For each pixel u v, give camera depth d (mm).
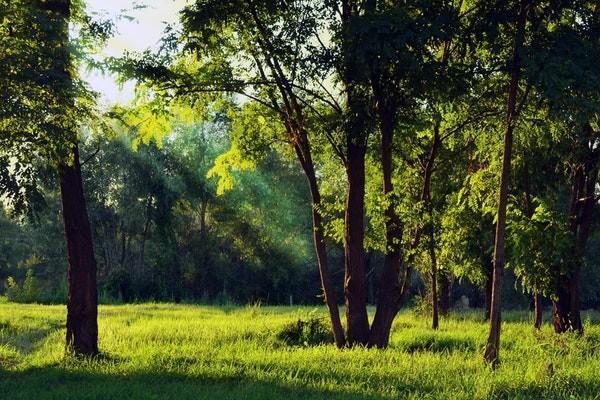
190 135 57156
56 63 13164
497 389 10375
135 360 13852
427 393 10117
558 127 14984
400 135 18922
